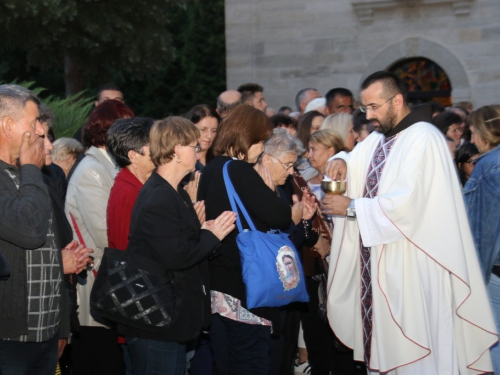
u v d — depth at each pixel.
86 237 4.27
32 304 3.06
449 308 4.09
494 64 12.66
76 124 8.48
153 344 3.45
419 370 4.07
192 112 5.47
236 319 3.90
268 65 13.88
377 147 4.31
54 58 15.73
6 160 3.12
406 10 13.09
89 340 4.16
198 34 21.52
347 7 13.39
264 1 13.80
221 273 3.96
